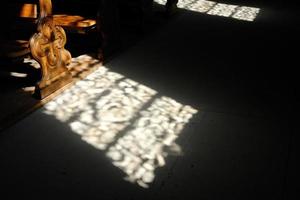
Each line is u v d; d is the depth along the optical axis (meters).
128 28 7.30
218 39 7.09
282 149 3.48
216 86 4.89
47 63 4.29
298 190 2.92
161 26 7.87
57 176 3.05
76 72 5.04
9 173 3.07
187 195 2.85
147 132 3.72
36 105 4.11
